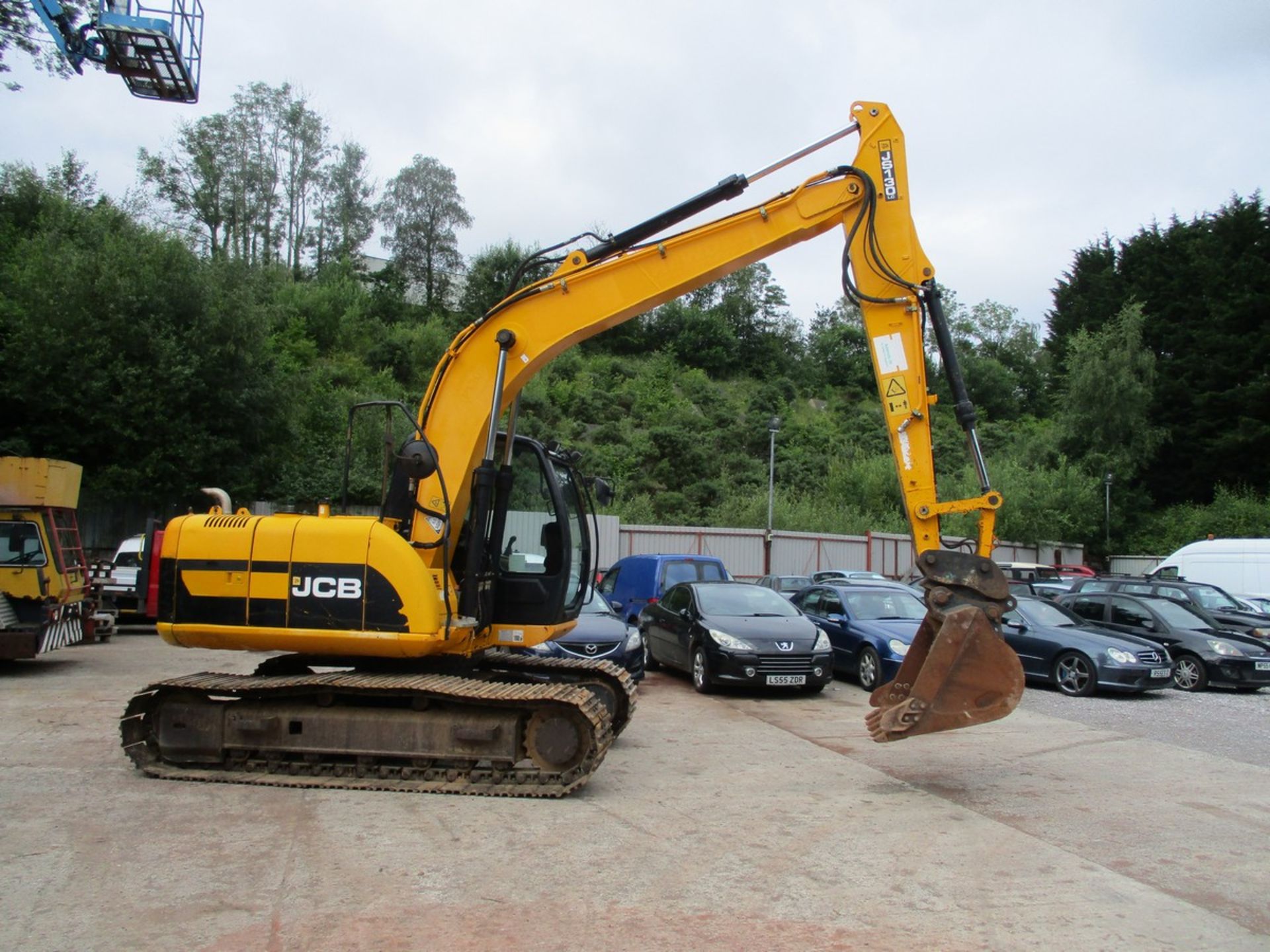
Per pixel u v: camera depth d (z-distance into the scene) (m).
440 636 6.91
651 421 44.44
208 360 21.56
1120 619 14.55
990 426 55.28
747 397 57.16
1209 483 44.75
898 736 6.52
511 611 7.62
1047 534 38.81
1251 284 45.38
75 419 20.67
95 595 15.26
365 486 25.89
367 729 6.89
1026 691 12.76
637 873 4.99
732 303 64.00
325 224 59.41
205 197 52.62
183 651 14.91
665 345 59.88
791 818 6.18
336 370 40.00
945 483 40.19
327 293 46.81
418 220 61.41
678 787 7.00
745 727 9.69
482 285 54.38
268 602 6.98
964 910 4.54
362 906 4.43
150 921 4.20
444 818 6.02
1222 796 7.06
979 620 6.55
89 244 24.05
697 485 37.84
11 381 20.20
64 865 4.96
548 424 41.06
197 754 7.06
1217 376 44.34
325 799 6.48
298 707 7.04
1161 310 49.66
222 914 4.30
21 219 33.38
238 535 7.10
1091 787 7.25
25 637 11.76
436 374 7.63
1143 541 41.94
